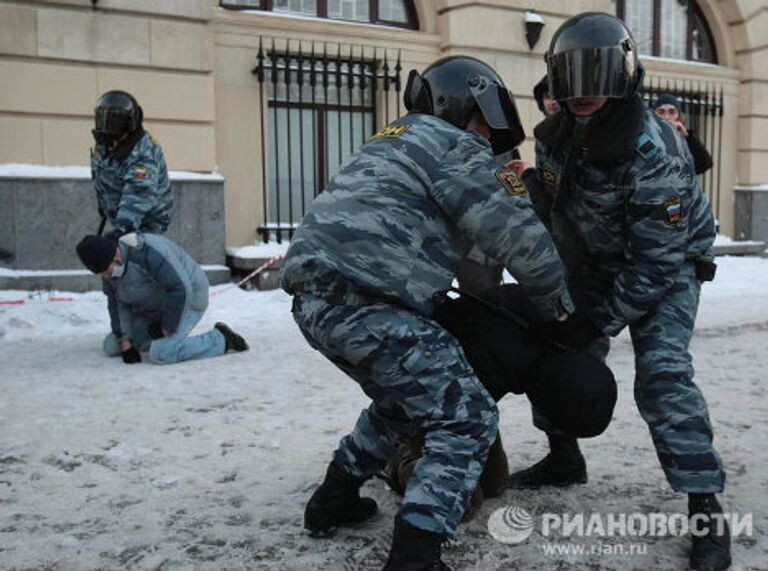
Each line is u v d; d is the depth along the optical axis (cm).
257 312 689
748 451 308
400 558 185
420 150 189
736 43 1216
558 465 273
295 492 271
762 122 1226
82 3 753
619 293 222
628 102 218
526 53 982
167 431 343
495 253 189
